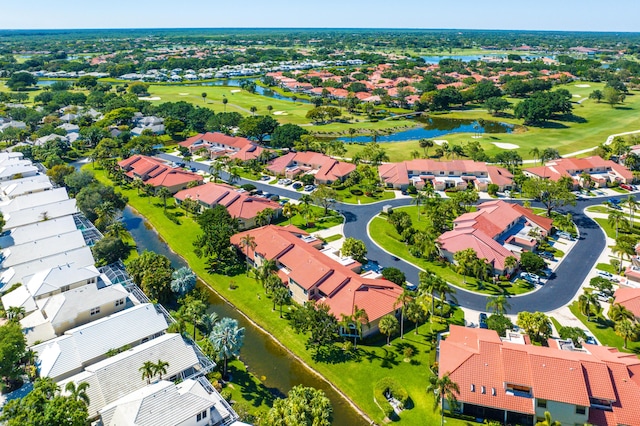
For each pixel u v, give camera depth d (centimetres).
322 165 18200
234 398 7456
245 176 18325
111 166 18225
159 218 14688
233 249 12162
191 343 8462
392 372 8088
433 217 13300
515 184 16825
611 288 10038
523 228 13150
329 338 8538
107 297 9169
